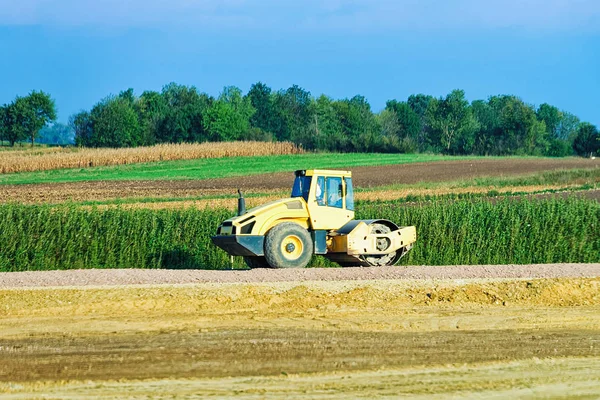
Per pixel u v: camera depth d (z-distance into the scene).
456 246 55.16
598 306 33.25
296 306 32.19
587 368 23.92
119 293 32.59
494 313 31.39
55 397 20.70
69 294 32.38
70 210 53.66
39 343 26.02
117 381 22.05
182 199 96.94
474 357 24.89
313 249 41.41
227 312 31.09
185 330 27.92
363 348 25.66
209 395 20.95
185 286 33.78
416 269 40.16
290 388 21.58
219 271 40.84
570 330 28.78
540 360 24.67
